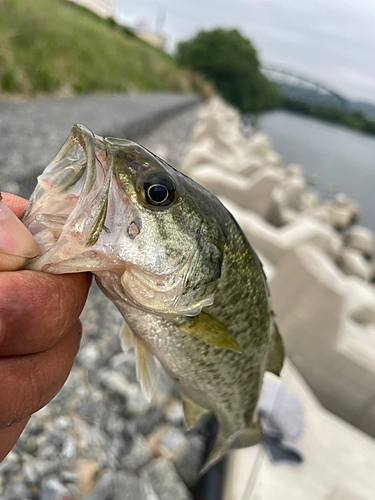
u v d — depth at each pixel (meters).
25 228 0.10
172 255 0.13
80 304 0.11
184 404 0.19
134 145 0.13
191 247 0.13
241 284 0.15
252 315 0.16
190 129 2.11
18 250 0.10
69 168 0.12
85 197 0.11
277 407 0.30
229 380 0.17
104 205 0.11
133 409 0.30
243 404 0.19
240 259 0.15
